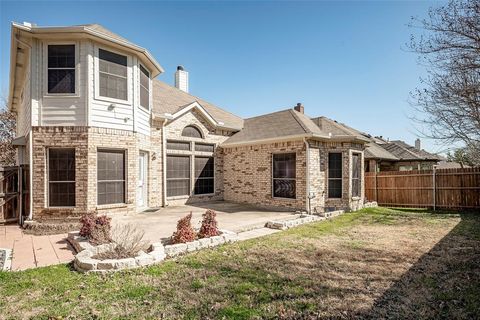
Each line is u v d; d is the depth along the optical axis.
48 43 9.41
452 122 7.54
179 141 14.10
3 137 23.89
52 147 9.47
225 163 15.85
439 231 9.05
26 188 9.89
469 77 6.54
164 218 10.16
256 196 13.91
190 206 13.55
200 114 15.02
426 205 14.94
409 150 23.27
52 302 3.94
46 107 9.40
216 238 7.20
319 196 12.54
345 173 13.28
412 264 5.73
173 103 15.00
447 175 14.47
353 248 6.96
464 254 6.38
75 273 5.03
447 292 4.34
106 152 10.02
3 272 4.92
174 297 4.12
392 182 16.11
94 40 9.59
